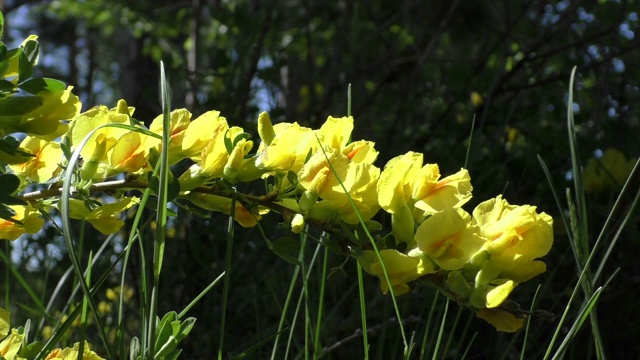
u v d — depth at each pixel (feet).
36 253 3.24
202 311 2.77
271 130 1.52
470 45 5.45
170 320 1.55
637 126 3.62
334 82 4.22
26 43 1.45
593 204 2.65
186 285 2.85
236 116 3.63
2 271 3.12
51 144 1.56
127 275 3.17
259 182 2.82
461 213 1.44
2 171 1.54
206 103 3.67
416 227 1.49
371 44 4.59
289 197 1.57
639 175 2.57
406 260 1.42
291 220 1.50
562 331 2.48
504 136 3.37
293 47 4.67
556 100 3.66
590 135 3.40
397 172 1.45
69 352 1.63
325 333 2.21
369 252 1.46
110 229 1.54
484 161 3.10
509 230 1.41
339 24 5.02
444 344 2.35
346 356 2.35
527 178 3.10
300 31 4.73
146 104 4.09
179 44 5.99
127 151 1.48
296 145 1.49
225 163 1.50
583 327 2.36
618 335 2.41
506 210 1.45
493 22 5.35
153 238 2.78
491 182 2.90
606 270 2.63
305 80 4.73
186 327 1.55
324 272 1.77
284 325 2.47
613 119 3.62
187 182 1.50
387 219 2.74
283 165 1.49
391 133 3.65
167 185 1.47
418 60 4.21
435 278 1.43
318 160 1.47
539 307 2.53
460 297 1.42
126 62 7.51
